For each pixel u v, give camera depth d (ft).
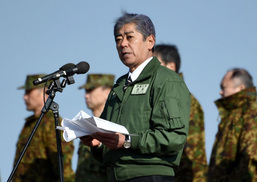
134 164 31.24
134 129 31.45
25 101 53.36
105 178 48.32
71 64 33.86
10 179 32.19
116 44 34.53
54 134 51.01
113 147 30.86
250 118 43.27
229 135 43.60
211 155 44.98
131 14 34.58
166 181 31.17
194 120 44.62
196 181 43.73
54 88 33.35
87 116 31.12
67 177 50.26
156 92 31.68
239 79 45.24
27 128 52.54
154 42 34.63
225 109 45.19
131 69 34.14
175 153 30.91
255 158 41.81
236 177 42.68
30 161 51.19
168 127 30.73
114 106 33.53
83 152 49.29
